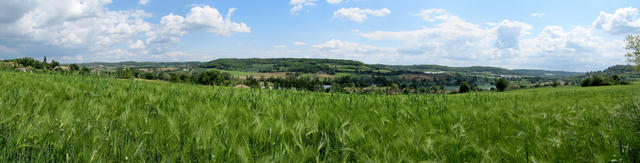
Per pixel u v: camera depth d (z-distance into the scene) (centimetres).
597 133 262
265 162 169
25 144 172
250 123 254
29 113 250
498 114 406
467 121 335
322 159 200
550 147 216
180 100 438
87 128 204
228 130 230
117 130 217
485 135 269
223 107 358
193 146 190
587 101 726
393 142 217
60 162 161
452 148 216
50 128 200
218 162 172
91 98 411
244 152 177
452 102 654
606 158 200
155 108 354
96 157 166
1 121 204
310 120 274
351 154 208
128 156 171
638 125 279
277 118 319
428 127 297
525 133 255
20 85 600
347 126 280
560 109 470
